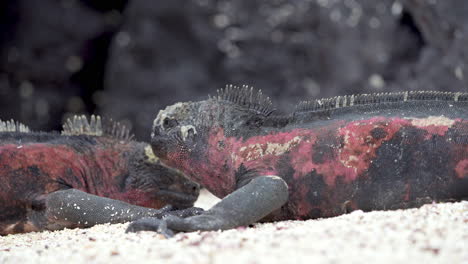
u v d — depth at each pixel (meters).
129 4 22.56
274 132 5.91
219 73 21.16
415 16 14.30
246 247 4.00
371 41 19.75
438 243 3.80
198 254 3.86
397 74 19.67
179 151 6.16
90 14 23.47
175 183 8.05
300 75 20.39
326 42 19.98
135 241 4.64
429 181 5.57
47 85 23.25
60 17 22.95
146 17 21.61
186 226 4.93
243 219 5.12
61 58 23.09
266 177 5.49
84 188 7.96
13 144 7.62
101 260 3.97
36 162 7.62
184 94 21.02
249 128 6.00
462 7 13.09
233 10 21.00
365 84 19.53
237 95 6.17
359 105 5.88
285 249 3.87
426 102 5.81
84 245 4.61
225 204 5.16
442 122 5.62
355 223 4.70
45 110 23.05
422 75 16.03
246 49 20.83
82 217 6.80
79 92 23.69
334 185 5.68
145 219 5.14
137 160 8.14
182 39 21.45
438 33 13.80
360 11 19.77
